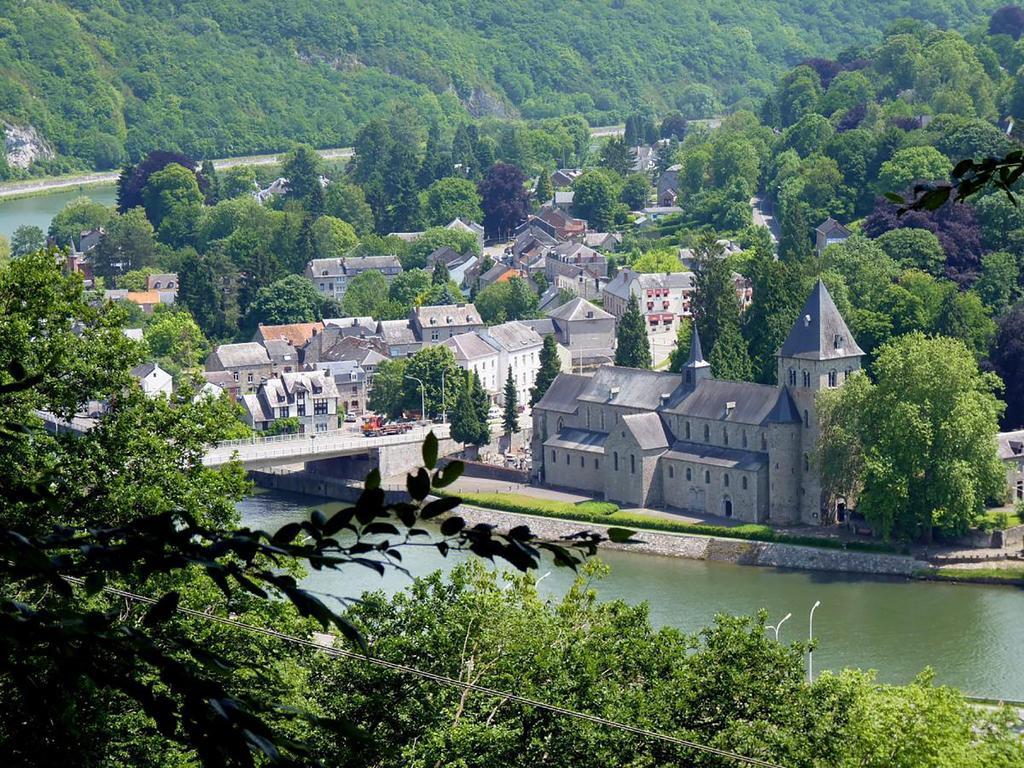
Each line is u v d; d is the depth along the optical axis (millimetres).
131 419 90812
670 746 83812
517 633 90875
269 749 25938
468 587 159000
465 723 82500
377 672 85000
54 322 94125
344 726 28594
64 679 26234
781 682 91688
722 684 88688
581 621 96688
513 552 26656
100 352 93875
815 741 88062
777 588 191375
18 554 26797
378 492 26484
